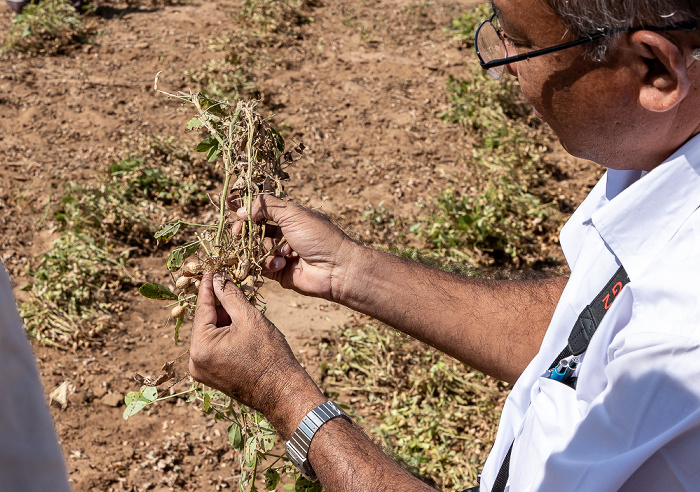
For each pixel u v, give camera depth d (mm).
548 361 1394
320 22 9062
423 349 4203
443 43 8672
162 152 6008
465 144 6652
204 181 5777
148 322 4402
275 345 1459
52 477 639
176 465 3479
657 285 1029
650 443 975
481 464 3535
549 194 6012
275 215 1766
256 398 1442
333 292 1807
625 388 1013
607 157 1224
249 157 1785
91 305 4414
